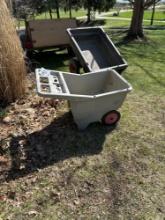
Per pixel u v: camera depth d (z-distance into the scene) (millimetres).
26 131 4020
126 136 3918
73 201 2852
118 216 2684
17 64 4734
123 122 4246
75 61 5762
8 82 4699
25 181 3109
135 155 3537
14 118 4363
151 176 3184
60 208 2773
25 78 5125
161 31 12797
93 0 23109
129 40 10289
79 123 3939
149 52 8477
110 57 5613
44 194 2936
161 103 4844
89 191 2977
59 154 3555
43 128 4098
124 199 2873
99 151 3615
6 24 4441
